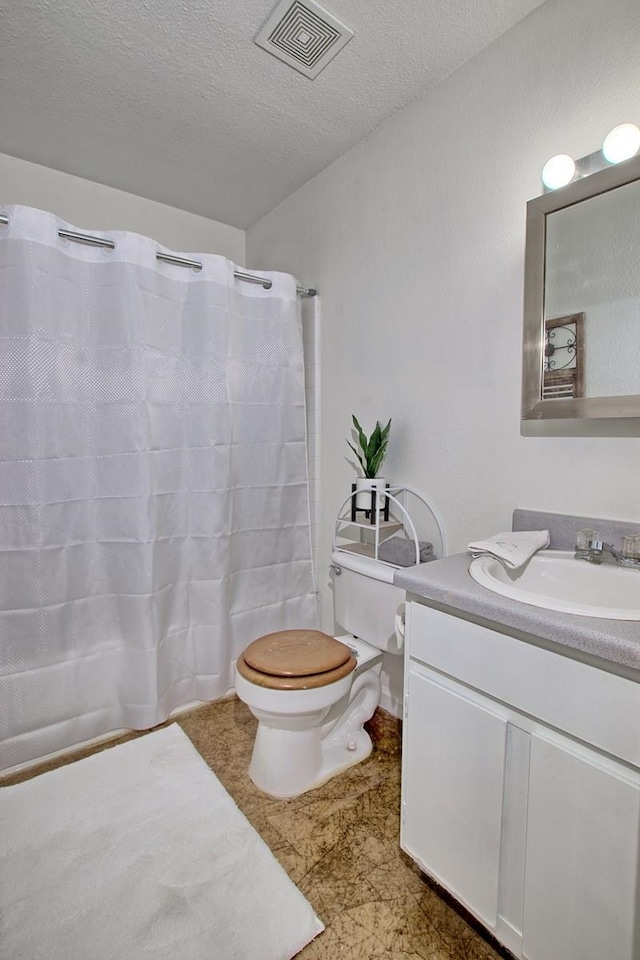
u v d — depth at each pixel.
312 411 2.23
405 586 1.11
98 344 1.67
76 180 2.15
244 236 2.69
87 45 1.42
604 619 0.83
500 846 0.94
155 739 1.75
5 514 1.55
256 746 1.54
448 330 1.59
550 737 0.86
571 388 1.25
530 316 1.31
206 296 1.84
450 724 1.03
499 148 1.41
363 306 1.93
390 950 1.04
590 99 1.20
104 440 1.70
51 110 1.71
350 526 2.07
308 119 1.77
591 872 0.81
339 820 1.39
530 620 0.86
